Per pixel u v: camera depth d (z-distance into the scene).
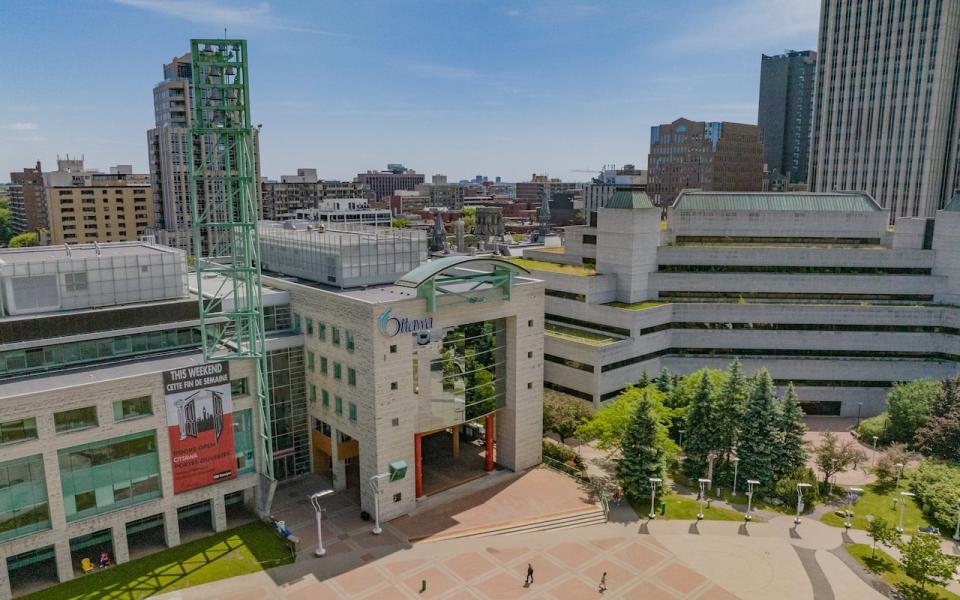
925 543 58.28
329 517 69.44
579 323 105.94
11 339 61.12
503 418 80.75
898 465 79.56
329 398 73.25
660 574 60.69
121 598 55.62
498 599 56.56
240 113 64.81
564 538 66.75
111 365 65.12
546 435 94.69
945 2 172.12
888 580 60.06
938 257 104.19
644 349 100.94
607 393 95.38
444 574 59.97
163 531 66.75
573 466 82.31
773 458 77.81
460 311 72.25
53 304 66.62
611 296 106.69
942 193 187.62
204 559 61.75
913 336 103.06
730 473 80.00
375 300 69.00
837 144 196.50
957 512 67.75
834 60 195.00
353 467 80.94
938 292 104.31
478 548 64.44
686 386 90.25
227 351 69.44
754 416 78.38
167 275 72.31
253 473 68.81
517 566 61.66
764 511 73.25
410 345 68.31
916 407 88.31
